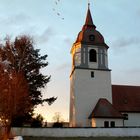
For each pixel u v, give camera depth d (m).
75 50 40.38
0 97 26.45
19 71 29.28
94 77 38.81
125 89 42.28
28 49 30.77
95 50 40.22
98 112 34.81
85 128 31.22
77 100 37.22
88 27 41.97
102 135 31.19
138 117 38.66
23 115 28.72
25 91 27.61
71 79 41.12
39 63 31.45
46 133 30.70
